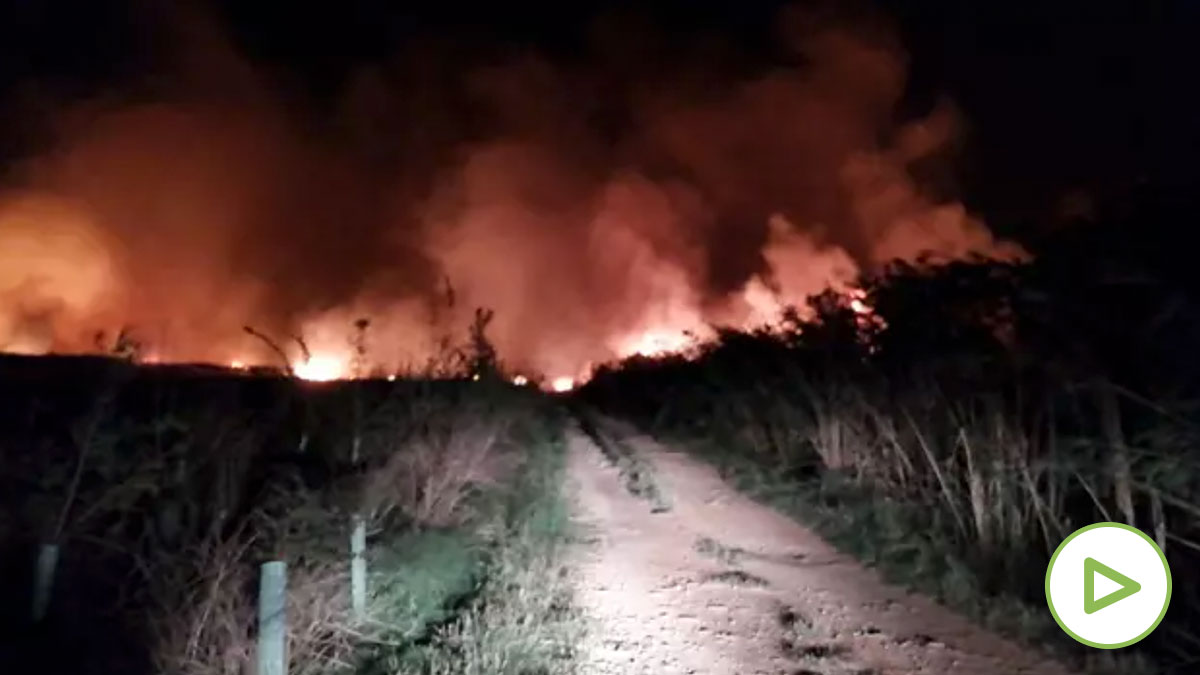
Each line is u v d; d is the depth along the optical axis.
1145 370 7.31
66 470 8.76
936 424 11.11
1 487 8.51
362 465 11.34
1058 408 8.64
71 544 8.46
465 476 11.45
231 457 9.94
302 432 12.05
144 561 7.64
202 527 8.77
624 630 7.87
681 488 15.67
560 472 16.16
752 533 12.14
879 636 7.80
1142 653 7.01
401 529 10.06
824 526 12.21
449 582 8.97
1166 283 7.19
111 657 6.86
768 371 17.94
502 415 14.69
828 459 14.79
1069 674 6.91
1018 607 8.11
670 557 10.73
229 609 6.46
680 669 6.97
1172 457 7.01
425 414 11.90
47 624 7.44
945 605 8.71
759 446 18.66
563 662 7.01
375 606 7.86
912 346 10.71
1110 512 8.73
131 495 8.70
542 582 8.93
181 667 6.28
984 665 7.11
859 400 12.95
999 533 9.37
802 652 7.39
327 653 7.03
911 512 11.31
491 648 7.03
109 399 9.58
